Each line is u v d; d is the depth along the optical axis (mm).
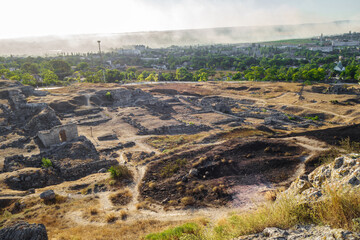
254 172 33125
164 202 27516
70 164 40688
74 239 18859
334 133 44312
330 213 7227
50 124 58406
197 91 117875
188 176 32531
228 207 25391
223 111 85250
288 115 83375
